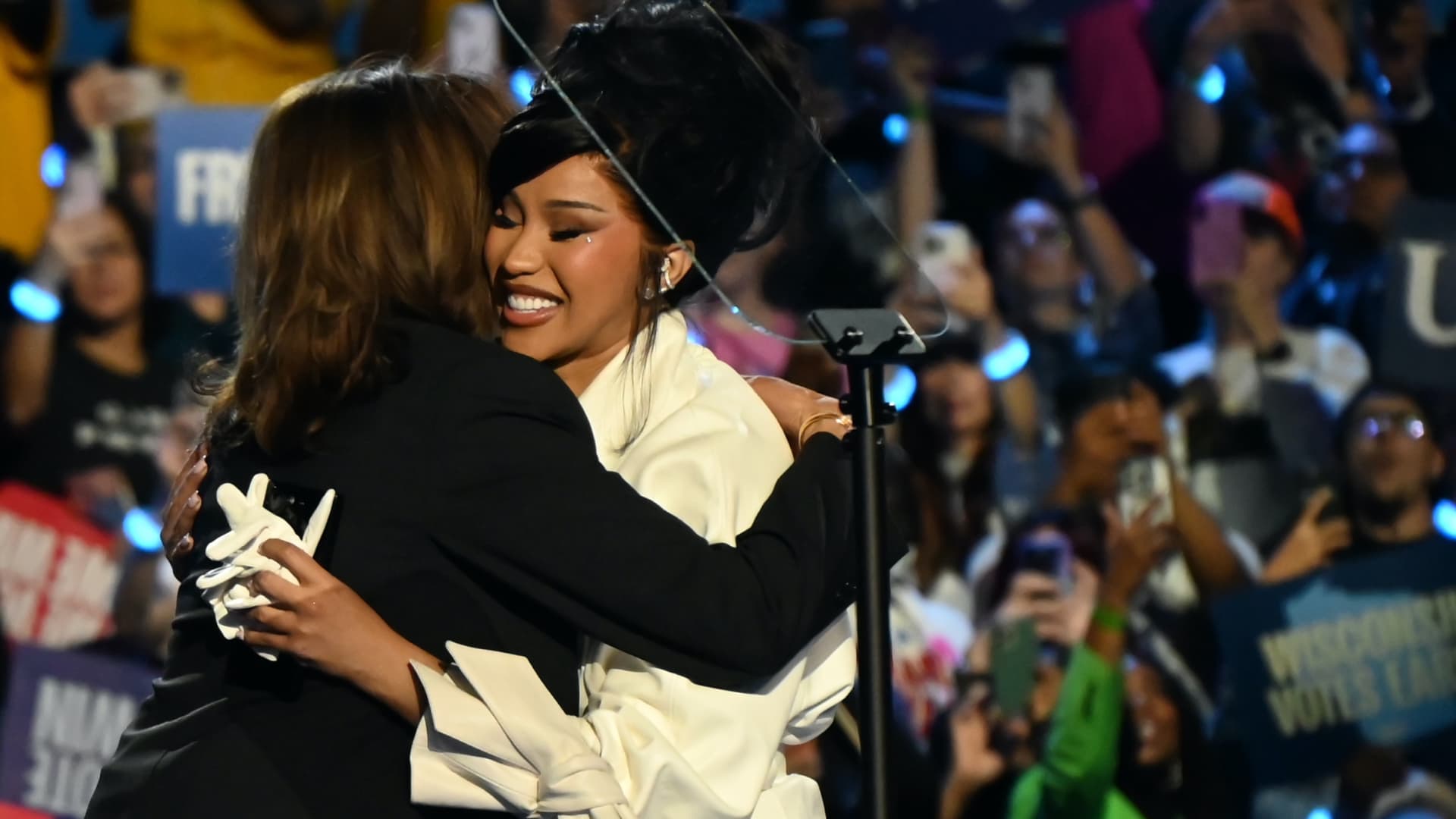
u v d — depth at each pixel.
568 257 5.73
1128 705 12.93
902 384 13.55
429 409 5.40
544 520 5.30
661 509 5.44
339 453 5.38
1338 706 13.38
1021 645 12.89
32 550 13.72
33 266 13.99
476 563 5.34
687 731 5.43
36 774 13.48
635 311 5.95
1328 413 13.99
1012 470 13.52
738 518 5.67
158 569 13.82
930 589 13.05
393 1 14.00
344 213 5.53
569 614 5.33
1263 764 13.18
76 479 13.84
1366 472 13.83
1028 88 14.41
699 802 5.32
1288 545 13.71
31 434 13.88
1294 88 14.61
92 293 14.02
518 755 5.18
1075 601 13.08
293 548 5.18
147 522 13.88
